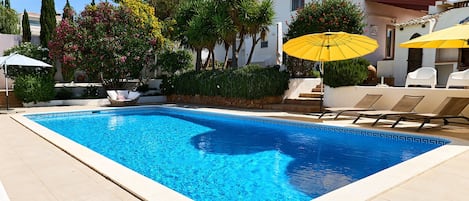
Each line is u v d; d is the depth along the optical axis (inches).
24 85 575.5
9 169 189.9
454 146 239.8
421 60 579.2
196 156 267.1
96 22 631.2
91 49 621.9
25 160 210.8
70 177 174.1
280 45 604.1
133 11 674.2
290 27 630.5
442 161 196.5
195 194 181.5
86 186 159.8
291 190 185.5
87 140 337.7
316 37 402.9
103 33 629.6
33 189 155.6
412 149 284.5
